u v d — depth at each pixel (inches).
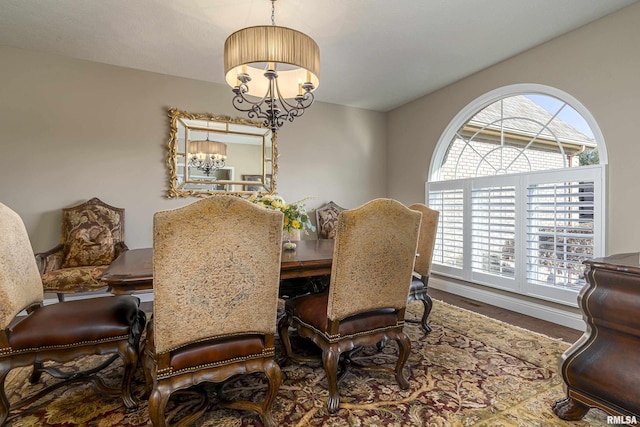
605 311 52.2
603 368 51.8
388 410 59.9
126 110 133.6
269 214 49.8
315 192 174.6
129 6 92.2
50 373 66.6
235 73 98.2
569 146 110.4
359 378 71.5
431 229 99.0
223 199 46.1
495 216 129.0
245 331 52.3
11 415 58.0
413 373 73.6
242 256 49.5
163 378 47.4
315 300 70.6
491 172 137.9
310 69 85.7
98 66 129.1
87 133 127.7
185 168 144.2
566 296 105.2
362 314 64.7
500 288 126.3
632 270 49.4
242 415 59.1
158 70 136.5
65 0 89.5
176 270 45.4
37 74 120.4
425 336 95.4
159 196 139.8
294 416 58.2
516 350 85.7
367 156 188.9
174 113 140.4
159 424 47.1
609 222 97.0
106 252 119.7
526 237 117.1
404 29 104.3
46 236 122.0
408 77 143.2
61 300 107.8
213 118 148.3
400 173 184.1
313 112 173.6
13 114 117.7
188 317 47.4
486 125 140.3
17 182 118.4
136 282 55.9
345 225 57.0
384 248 62.0
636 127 91.5
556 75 110.3
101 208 125.5
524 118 125.2
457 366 76.9
